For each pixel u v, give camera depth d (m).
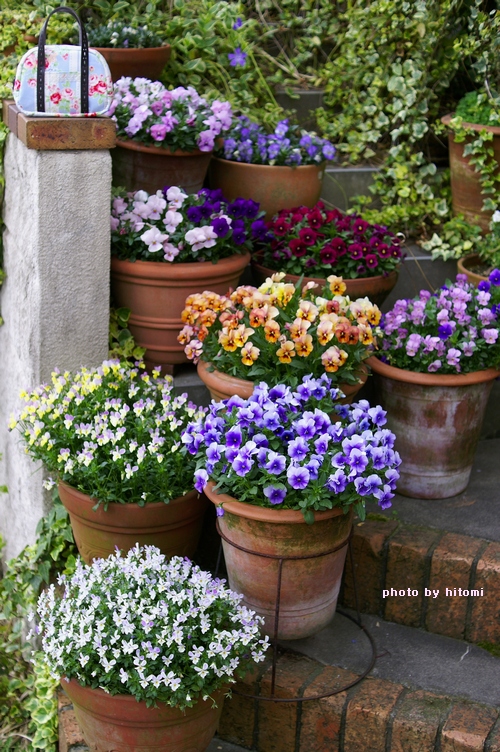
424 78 3.71
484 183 3.46
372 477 2.16
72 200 2.57
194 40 3.59
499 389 3.36
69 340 2.70
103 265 2.68
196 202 2.98
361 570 2.64
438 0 3.57
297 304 2.54
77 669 2.10
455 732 2.19
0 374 3.14
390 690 2.34
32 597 2.85
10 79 2.96
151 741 2.12
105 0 3.54
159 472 2.38
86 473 2.39
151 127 2.93
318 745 2.35
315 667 2.42
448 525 2.74
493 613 2.51
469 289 2.93
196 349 2.62
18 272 2.78
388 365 2.80
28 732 2.81
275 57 4.16
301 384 2.39
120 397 2.63
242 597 2.29
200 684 2.01
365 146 3.85
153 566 2.21
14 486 3.09
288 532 2.21
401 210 3.66
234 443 2.20
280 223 3.12
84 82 2.51
